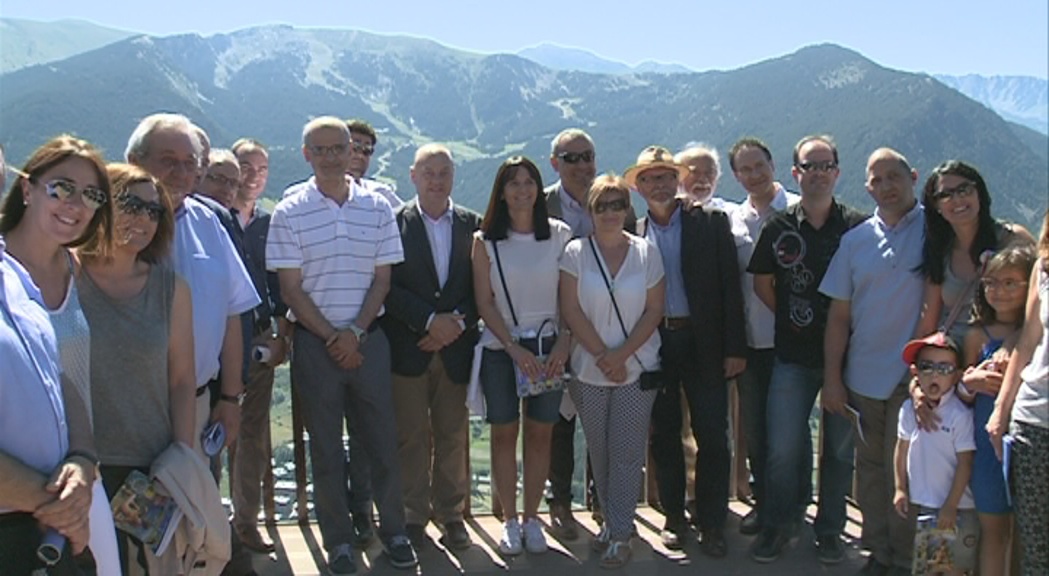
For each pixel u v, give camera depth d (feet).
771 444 14.51
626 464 14.20
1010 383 10.84
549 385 14.10
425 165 14.79
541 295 14.40
